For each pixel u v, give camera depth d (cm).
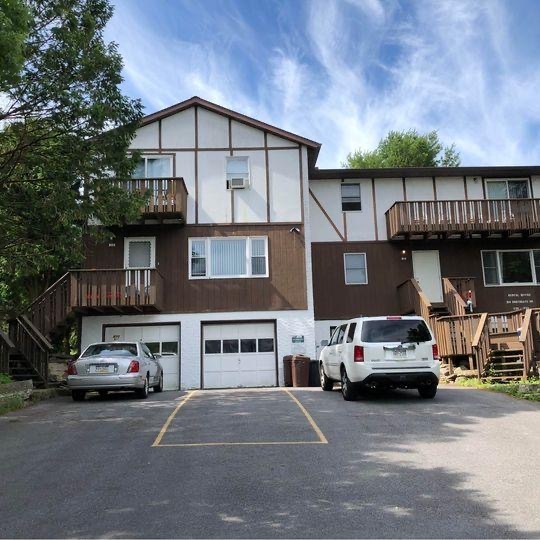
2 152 1277
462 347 1636
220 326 2084
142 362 1427
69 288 1958
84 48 1221
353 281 2331
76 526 509
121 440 863
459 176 2428
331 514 530
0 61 912
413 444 802
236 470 681
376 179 2411
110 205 1298
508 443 803
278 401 1266
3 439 905
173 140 2167
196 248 2116
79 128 1229
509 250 2377
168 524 509
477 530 488
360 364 1189
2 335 1515
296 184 2162
